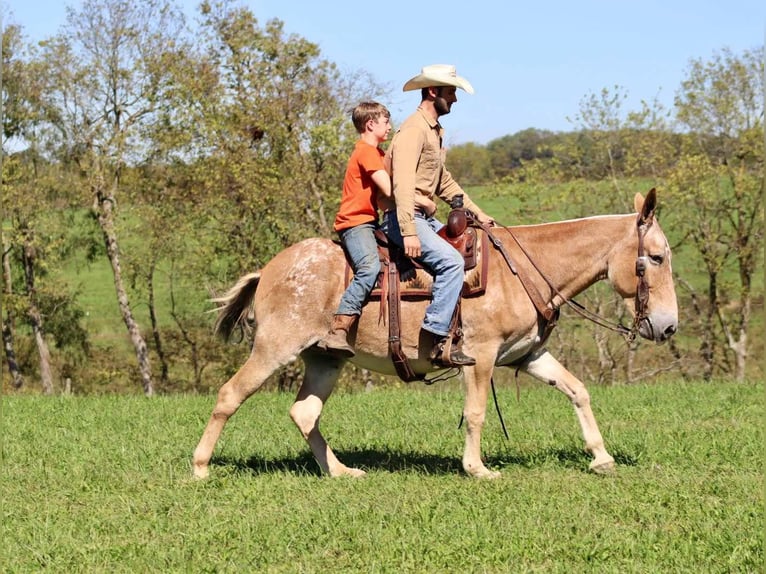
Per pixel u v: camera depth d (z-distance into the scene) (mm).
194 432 9828
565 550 5516
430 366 7324
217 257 29047
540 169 27234
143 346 33312
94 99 33469
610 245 7461
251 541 5734
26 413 11383
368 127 7336
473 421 7328
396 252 7203
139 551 5609
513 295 7227
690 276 27500
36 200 33688
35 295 35469
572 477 7391
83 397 13555
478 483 7117
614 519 6195
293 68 28172
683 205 26531
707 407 11281
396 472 7621
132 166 31984
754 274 26828
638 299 7422
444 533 5828
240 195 27938
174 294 34000
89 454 8539
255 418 10820
